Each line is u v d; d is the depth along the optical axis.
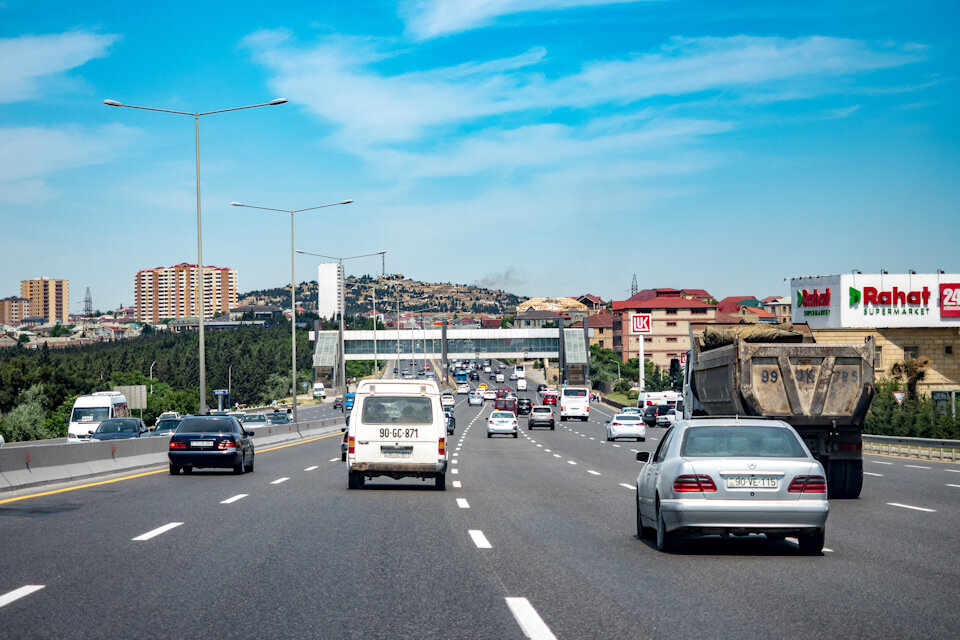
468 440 55.50
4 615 8.23
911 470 31.80
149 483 24.61
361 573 10.60
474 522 16.05
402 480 26.39
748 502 11.98
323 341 158.88
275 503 18.95
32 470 23.36
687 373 29.14
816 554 12.52
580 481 26.23
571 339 156.38
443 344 157.00
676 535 12.48
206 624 7.95
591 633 7.75
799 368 21.59
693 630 7.89
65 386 121.75
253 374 188.25
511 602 9.03
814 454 21.75
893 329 77.31
